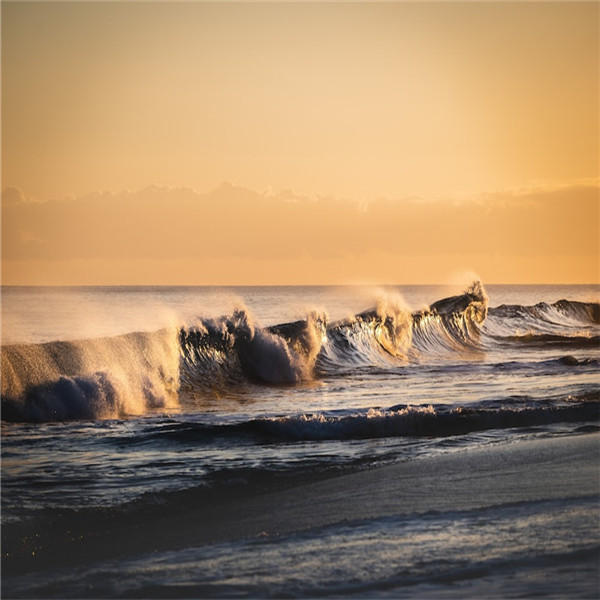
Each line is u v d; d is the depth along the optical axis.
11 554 26.98
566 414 53.44
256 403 64.94
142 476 37.56
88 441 45.75
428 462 39.69
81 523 30.47
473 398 65.06
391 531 26.83
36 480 36.44
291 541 26.59
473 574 21.70
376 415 49.22
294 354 84.56
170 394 68.25
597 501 30.08
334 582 21.84
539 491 32.16
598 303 165.88
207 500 33.62
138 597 21.95
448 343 117.56
